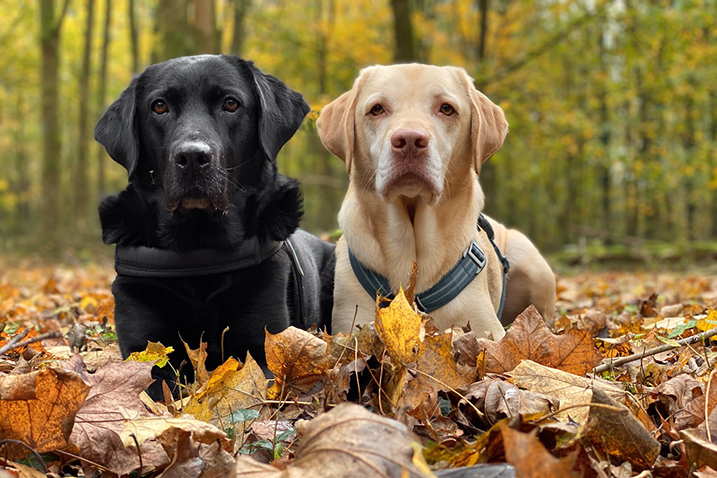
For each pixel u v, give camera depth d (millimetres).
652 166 18984
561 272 15391
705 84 17875
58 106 21766
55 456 2094
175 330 3250
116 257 3312
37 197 49125
